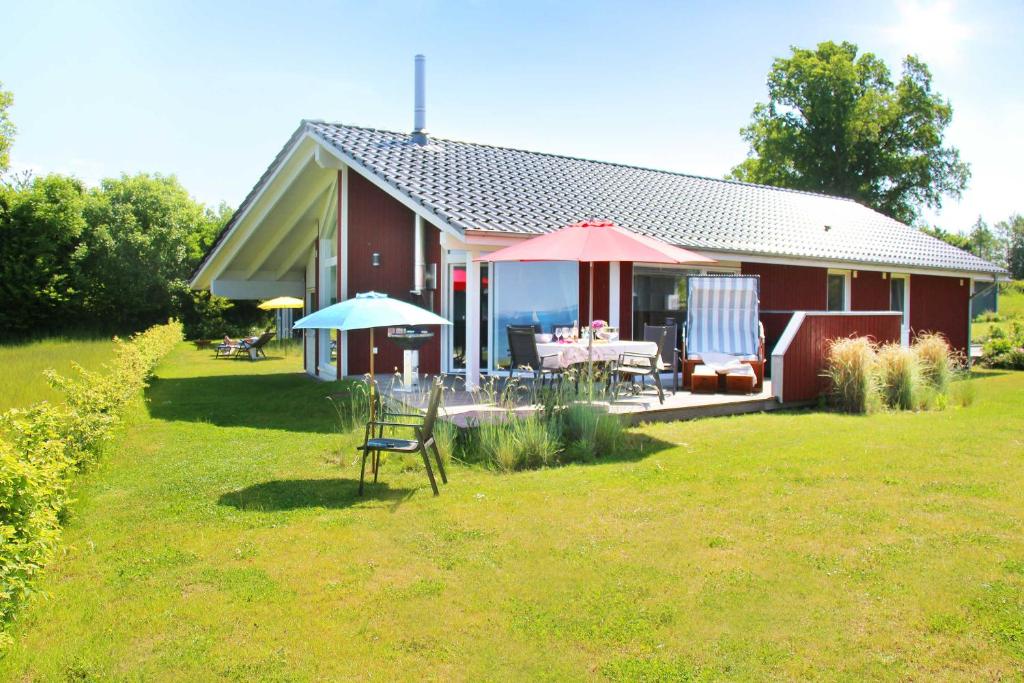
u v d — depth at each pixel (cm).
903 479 662
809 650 358
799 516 557
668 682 333
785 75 4134
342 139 1395
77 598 425
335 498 629
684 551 488
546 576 450
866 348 1109
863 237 1911
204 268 1830
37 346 2462
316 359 1675
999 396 1295
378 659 357
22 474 420
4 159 3428
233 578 452
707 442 836
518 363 1005
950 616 388
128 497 635
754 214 1816
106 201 3553
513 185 1423
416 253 1290
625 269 1346
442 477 680
